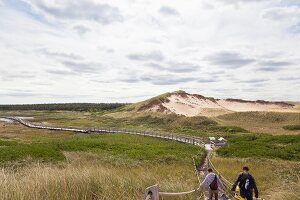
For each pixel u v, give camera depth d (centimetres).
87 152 3603
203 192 1467
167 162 3225
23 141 5384
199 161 3538
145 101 14438
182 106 13512
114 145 4503
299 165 3108
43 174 796
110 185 823
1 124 10981
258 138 6131
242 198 1278
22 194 588
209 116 11506
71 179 771
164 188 1097
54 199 644
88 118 13900
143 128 9781
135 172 1881
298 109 12294
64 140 5541
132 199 753
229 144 5462
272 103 15300
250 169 2978
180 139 6144
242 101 15688
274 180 2380
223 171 2862
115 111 15388
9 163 2372
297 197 924
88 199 709
